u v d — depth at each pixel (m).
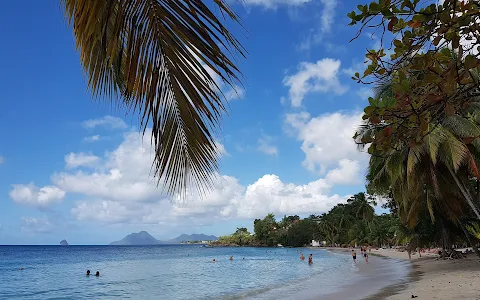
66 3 2.78
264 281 31.36
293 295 20.91
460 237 28.83
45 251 141.62
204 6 2.52
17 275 43.47
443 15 2.47
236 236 184.50
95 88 3.03
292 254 90.75
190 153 3.33
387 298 15.92
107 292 27.69
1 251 140.25
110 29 2.84
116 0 2.48
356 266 41.62
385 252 69.88
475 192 22.56
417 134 2.87
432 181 20.86
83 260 75.38
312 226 136.88
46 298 25.62
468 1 2.46
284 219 155.88
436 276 22.28
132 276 40.09
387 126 2.88
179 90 3.03
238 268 48.53
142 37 2.70
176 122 3.23
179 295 24.59
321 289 22.73
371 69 3.04
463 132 17.25
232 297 21.92
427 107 2.68
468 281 17.58
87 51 2.86
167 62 2.88
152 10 2.65
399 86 2.64
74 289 30.11
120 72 3.23
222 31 2.53
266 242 151.50
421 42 2.71
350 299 17.28
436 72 2.54
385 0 2.60
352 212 103.50
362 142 3.17
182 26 2.65
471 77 2.60
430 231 28.36
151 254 105.75
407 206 22.92
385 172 22.92
